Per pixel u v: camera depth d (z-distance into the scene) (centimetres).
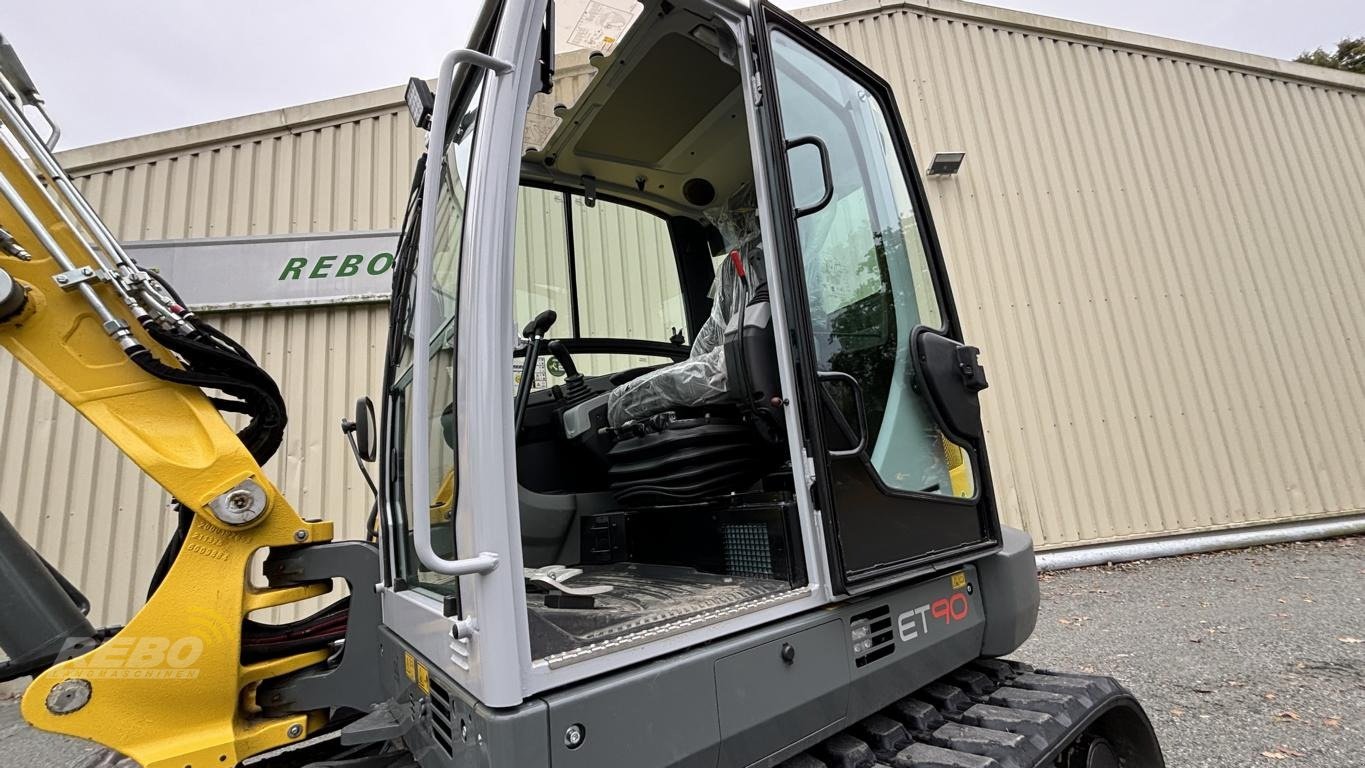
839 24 664
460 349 122
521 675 106
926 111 662
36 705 154
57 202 170
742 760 128
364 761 169
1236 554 623
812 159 187
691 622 128
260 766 205
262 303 519
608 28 215
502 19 139
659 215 333
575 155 284
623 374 295
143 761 159
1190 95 746
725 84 247
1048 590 543
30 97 183
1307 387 695
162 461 166
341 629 193
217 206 538
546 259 304
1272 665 369
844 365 178
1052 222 670
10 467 473
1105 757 207
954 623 184
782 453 216
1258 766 272
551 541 241
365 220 556
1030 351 638
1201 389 665
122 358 170
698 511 199
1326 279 732
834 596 147
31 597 176
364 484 518
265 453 193
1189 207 710
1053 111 698
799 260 163
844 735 163
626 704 114
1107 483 626
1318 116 790
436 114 126
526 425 263
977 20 695
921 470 188
